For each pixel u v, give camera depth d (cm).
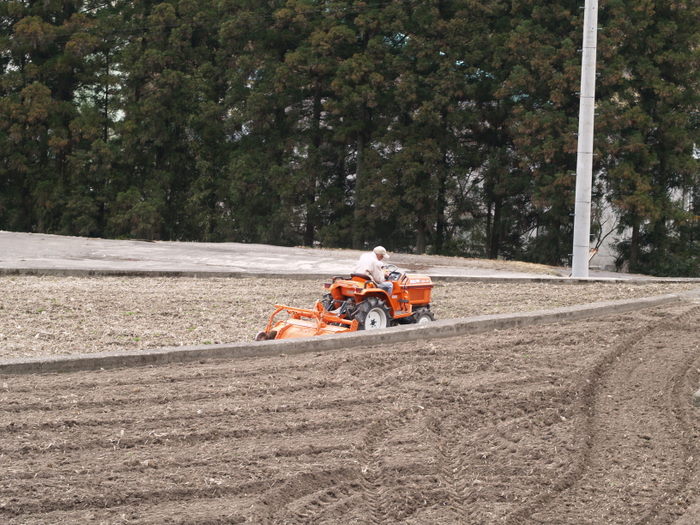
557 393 2572
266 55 13038
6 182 14112
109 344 3528
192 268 6756
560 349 3175
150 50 13175
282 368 2798
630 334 3453
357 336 3183
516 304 5078
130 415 2259
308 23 12925
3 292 4897
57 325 3919
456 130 12900
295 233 13450
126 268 6188
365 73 12388
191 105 13438
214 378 2661
